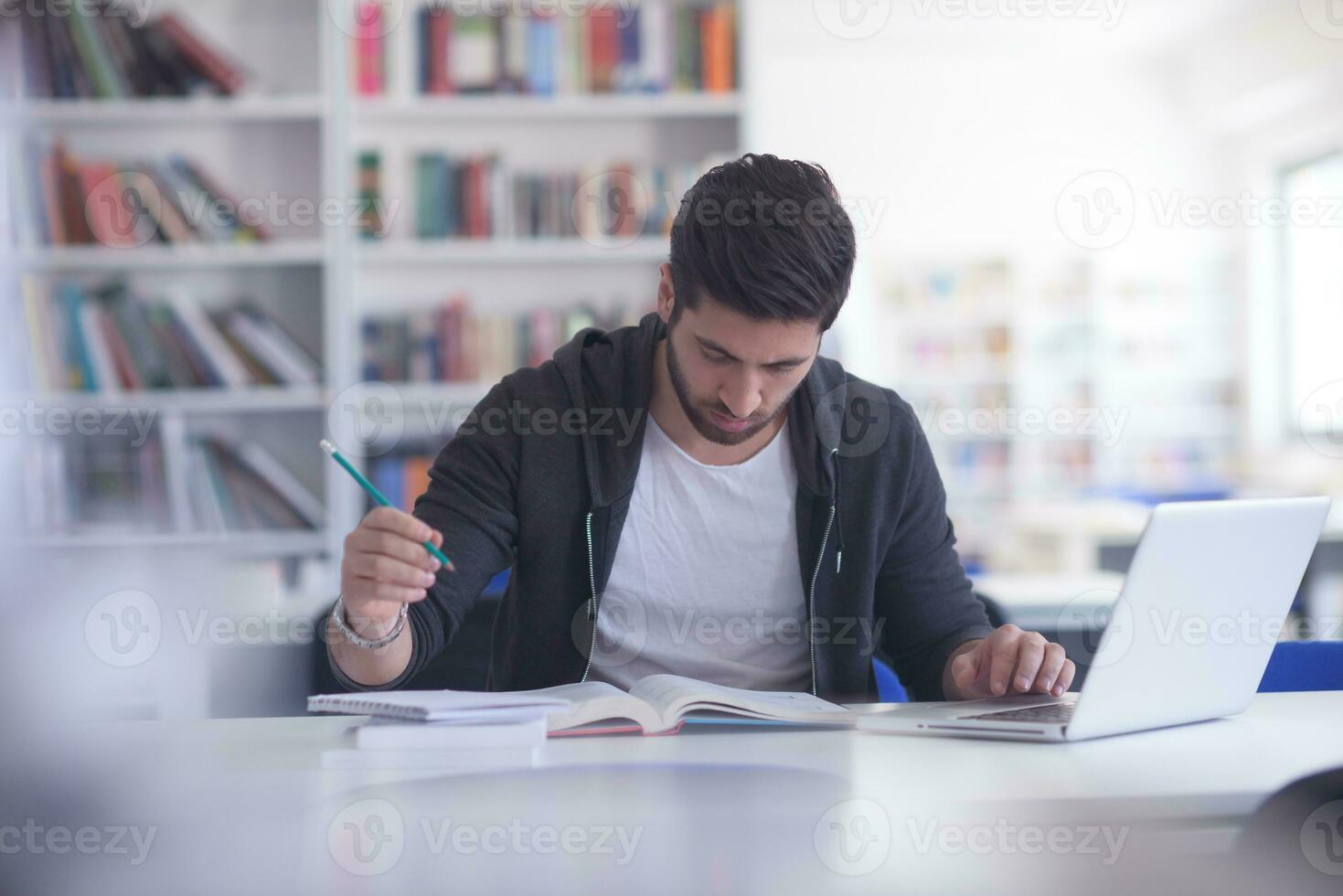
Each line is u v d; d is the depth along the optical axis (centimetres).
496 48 340
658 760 93
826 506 139
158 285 334
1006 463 705
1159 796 80
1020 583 285
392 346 344
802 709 112
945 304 708
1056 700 115
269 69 339
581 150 354
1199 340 711
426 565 107
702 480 139
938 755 94
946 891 70
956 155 707
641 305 352
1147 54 692
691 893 69
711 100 338
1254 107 657
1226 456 705
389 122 350
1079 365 710
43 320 309
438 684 164
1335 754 94
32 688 70
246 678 256
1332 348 641
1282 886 76
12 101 316
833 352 495
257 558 315
